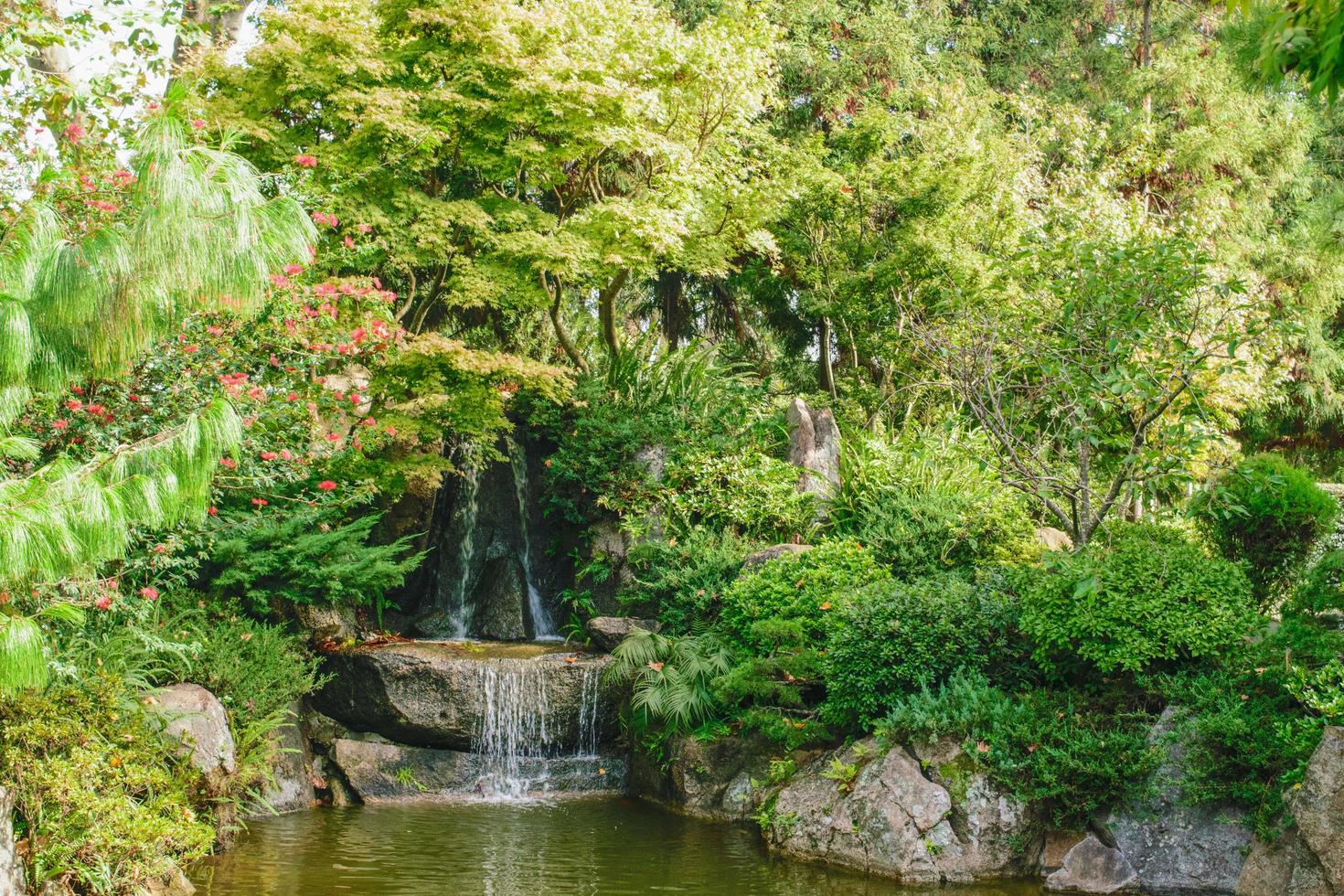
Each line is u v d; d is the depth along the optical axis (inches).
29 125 358.9
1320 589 320.8
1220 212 697.0
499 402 518.3
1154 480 373.1
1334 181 883.4
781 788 374.0
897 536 485.7
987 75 886.4
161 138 171.2
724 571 490.0
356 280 428.1
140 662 348.8
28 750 273.1
